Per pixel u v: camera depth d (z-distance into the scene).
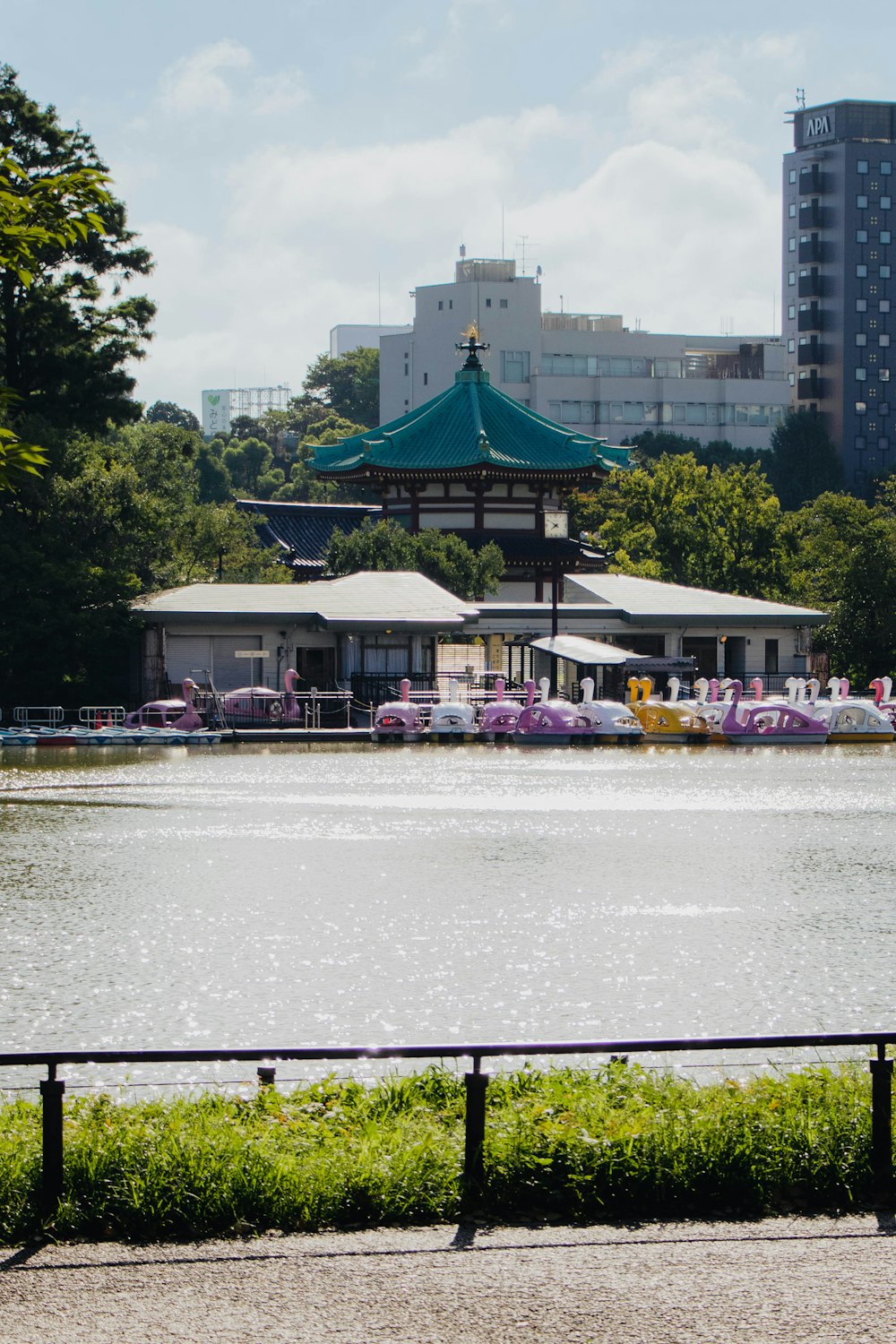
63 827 56.56
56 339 117.94
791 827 57.59
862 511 155.00
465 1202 17.23
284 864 48.06
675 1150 17.77
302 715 109.81
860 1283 15.27
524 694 114.44
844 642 138.38
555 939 36.56
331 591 116.50
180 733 99.25
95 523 112.56
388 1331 14.24
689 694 122.44
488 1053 17.39
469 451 143.62
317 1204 16.98
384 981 32.19
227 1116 19.30
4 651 105.94
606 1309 14.69
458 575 133.38
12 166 20.80
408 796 67.69
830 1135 18.19
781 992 31.31
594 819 59.75
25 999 30.64
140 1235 16.64
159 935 36.75
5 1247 16.33
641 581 139.38
